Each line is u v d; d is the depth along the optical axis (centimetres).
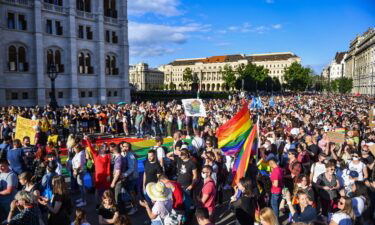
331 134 1433
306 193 729
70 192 1123
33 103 4338
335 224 577
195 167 835
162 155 981
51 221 656
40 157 1059
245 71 11394
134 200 938
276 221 507
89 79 5069
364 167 926
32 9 4238
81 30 4919
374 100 5759
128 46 5650
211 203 718
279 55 18638
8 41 4009
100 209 640
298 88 12925
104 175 888
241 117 1029
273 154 1066
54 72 2838
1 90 3912
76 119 2377
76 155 1002
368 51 11012
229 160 1096
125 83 5631
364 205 697
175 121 2298
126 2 5569
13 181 773
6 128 1602
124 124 2314
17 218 607
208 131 1402
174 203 689
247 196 662
